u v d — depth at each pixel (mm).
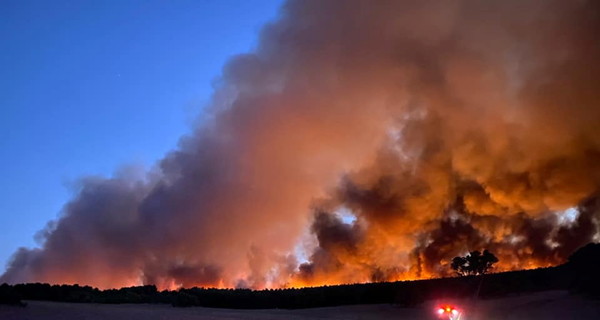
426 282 43250
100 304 36906
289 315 34406
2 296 26984
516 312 31312
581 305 30703
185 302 39062
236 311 36938
